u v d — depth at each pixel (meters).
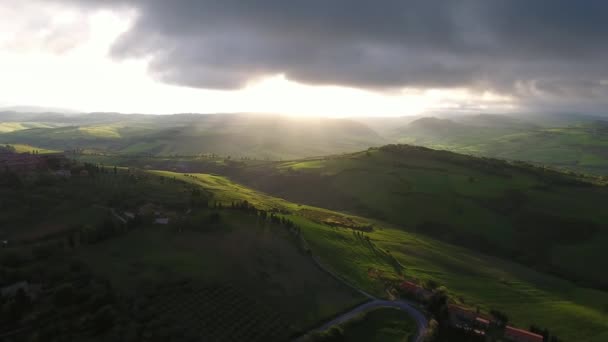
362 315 115.06
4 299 90.62
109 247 127.38
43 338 81.56
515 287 167.00
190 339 89.75
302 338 100.19
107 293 96.81
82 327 85.56
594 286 180.00
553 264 199.38
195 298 104.56
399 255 184.75
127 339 83.88
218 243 139.75
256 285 119.12
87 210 161.88
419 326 114.06
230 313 103.12
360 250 177.50
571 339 124.62
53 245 122.38
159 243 134.12
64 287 96.06
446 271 175.50
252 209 183.75
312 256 150.38
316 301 119.62
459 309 124.88
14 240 130.62
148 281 107.00
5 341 80.06
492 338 115.19
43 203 160.88
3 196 158.50
